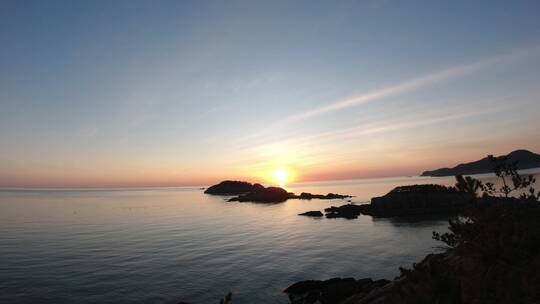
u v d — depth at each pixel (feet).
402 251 180.75
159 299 114.62
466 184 34.78
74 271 150.41
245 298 114.32
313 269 149.59
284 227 298.35
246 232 272.92
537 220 30.42
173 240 236.02
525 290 23.38
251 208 525.34
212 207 558.97
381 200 366.02
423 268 31.91
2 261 170.30
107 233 272.72
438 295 27.89
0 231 284.41
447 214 334.85
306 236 244.01
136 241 232.53
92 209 542.57
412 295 29.96
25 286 128.26
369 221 316.60
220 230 286.87
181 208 553.23
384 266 151.84
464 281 27.71
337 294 99.81
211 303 110.83
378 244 202.08
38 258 177.47
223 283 131.44
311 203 598.34
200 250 198.59
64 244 220.43
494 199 33.76
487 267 28.30
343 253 180.45
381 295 45.27
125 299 114.42
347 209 396.16
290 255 180.24
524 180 33.63
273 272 146.20
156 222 353.51
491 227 30.45
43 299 114.42
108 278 139.13
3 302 111.86
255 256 179.93
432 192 361.92
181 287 127.13
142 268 155.53
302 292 117.80
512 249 27.43
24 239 241.55
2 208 560.20
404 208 347.77
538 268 25.20
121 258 177.37
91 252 193.77
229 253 189.06
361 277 136.26
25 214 450.30
